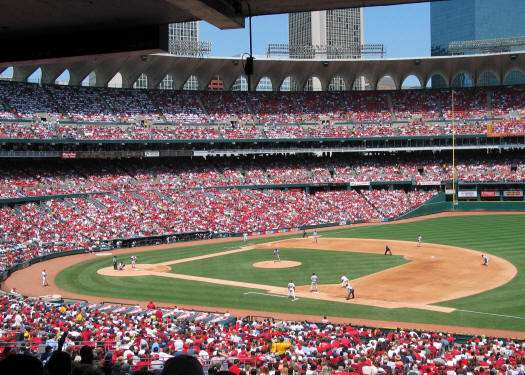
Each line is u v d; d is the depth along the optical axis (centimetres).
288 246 7031
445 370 1836
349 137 10256
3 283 4881
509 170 10194
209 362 1811
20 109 8356
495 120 10462
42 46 1320
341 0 1151
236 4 1124
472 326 3338
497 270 5034
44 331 2494
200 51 10312
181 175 9394
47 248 6378
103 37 1278
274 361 1859
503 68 10900
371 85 11644
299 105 10988
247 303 4047
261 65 10475
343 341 2438
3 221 6512
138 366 1620
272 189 9825
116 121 9219
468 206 10212
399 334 2828
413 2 1155
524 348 2572
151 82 10231
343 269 5331
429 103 11069
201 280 4944
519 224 8219
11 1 1073
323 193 9994
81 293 4453
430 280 4725
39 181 7800
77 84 9531
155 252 6744
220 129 9912
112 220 7525
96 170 8769
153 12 1152
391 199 10000
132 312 3403
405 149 10444
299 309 3847
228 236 8100
